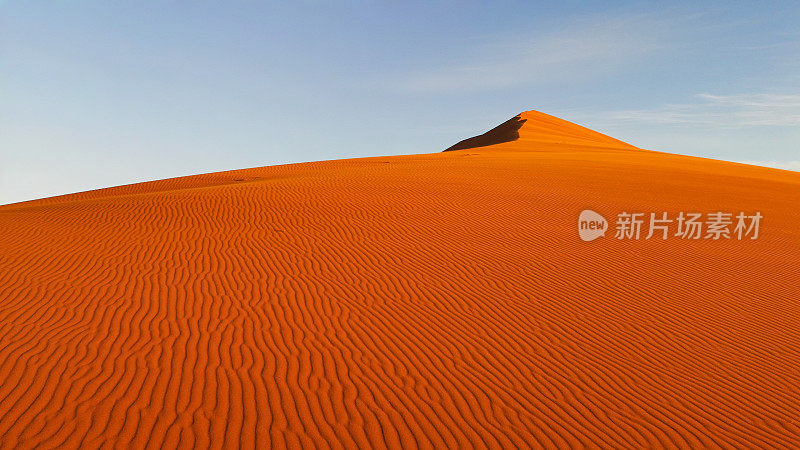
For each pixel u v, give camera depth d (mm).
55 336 8656
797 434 7191
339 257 13742
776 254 16703
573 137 77625
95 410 6609
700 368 8914
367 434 6523
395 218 18000
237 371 7801
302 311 10250
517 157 40219
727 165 46219
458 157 40531
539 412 7305
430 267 13258
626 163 38500
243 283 11609
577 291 12195
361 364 8305
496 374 8281
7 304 9977
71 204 21391
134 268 12359
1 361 7723
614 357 9117
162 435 6199
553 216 19531
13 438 5996
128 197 22234
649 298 12016
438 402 7375
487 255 14438
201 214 17969
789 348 9859
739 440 6969
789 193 29625
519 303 11289
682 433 7035
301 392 7352
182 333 9000
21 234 15383
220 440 6180
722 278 13773
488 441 6562
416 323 10000
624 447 6648
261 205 19344
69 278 11555
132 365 7789
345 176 27125
